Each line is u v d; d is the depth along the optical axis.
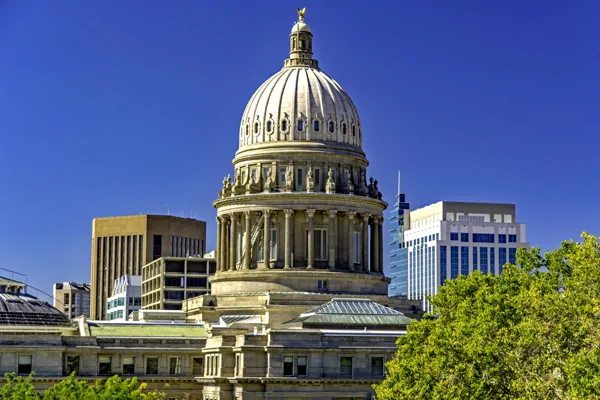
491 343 136.25
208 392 198.38
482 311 143.00
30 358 192.88
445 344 143.00
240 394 184.88
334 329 195.25
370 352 186.25
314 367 184.25
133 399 156.38
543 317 133.25
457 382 140.88
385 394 152.12
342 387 184.12
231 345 193.50
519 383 127.44
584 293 134.00
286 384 182.50
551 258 157.00
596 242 139.62
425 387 143.62
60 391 157.75
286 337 184.62
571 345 130.25
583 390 113.25
